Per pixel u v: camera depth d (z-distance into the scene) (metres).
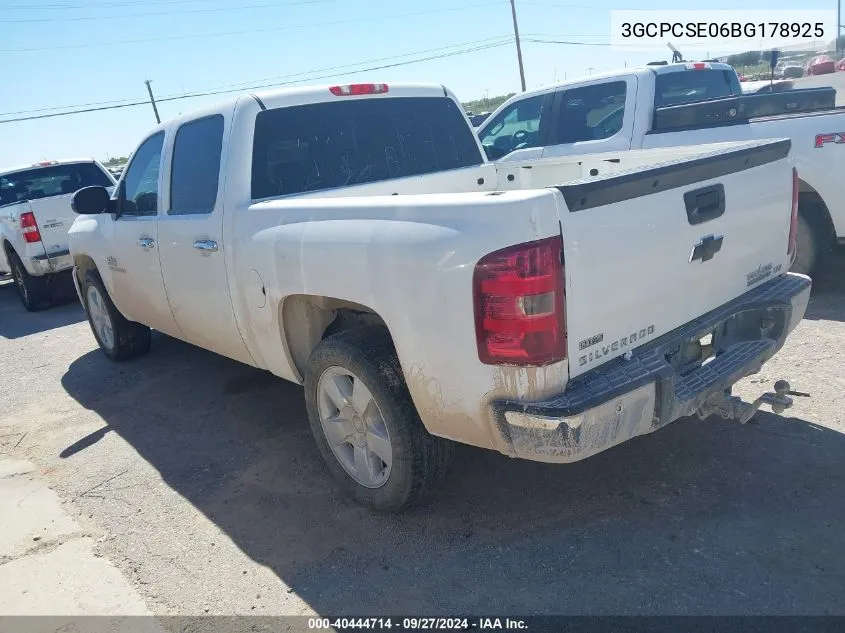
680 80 7.00
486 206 2.53
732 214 3.21
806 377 4.35
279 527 3.42
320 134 4.16
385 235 2.83
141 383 5.70
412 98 4.68
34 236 8.65
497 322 2.51
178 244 4.25
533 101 7.60
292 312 3.56
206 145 4.08
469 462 3.79
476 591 2.81
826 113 5.54
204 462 4.20
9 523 3.71
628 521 3.14
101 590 3.07
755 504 3.15
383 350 3.14
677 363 3.09
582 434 2.50
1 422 5.25
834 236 5.82
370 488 3.39
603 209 2.60
